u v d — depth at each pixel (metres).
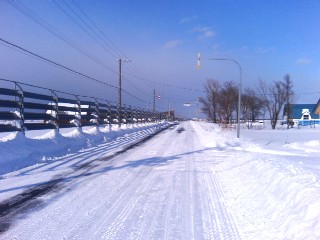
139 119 54.09
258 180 9.67
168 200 8.55
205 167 14.11
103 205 7.98
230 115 75.88
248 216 7.23
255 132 50.84
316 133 49.56
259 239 5.88
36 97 17.92
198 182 10.89
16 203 8.01
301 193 6.89
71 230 6.28
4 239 5.79
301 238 5.30
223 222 6.88
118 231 6.29
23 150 14.44
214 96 90.12
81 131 23.97
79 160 15.12
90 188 9.70
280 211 6.77
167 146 23.34
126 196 8.88
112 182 10.60
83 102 26.11
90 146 21.03
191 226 6.63
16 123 16.03
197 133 41.31
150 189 9.74
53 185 9.96
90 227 6.46
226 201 8.53
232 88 76.12
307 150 23.41
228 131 50.38
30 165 13.15
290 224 5.93
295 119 96.19
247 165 12.42
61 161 14.53
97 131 27.58
